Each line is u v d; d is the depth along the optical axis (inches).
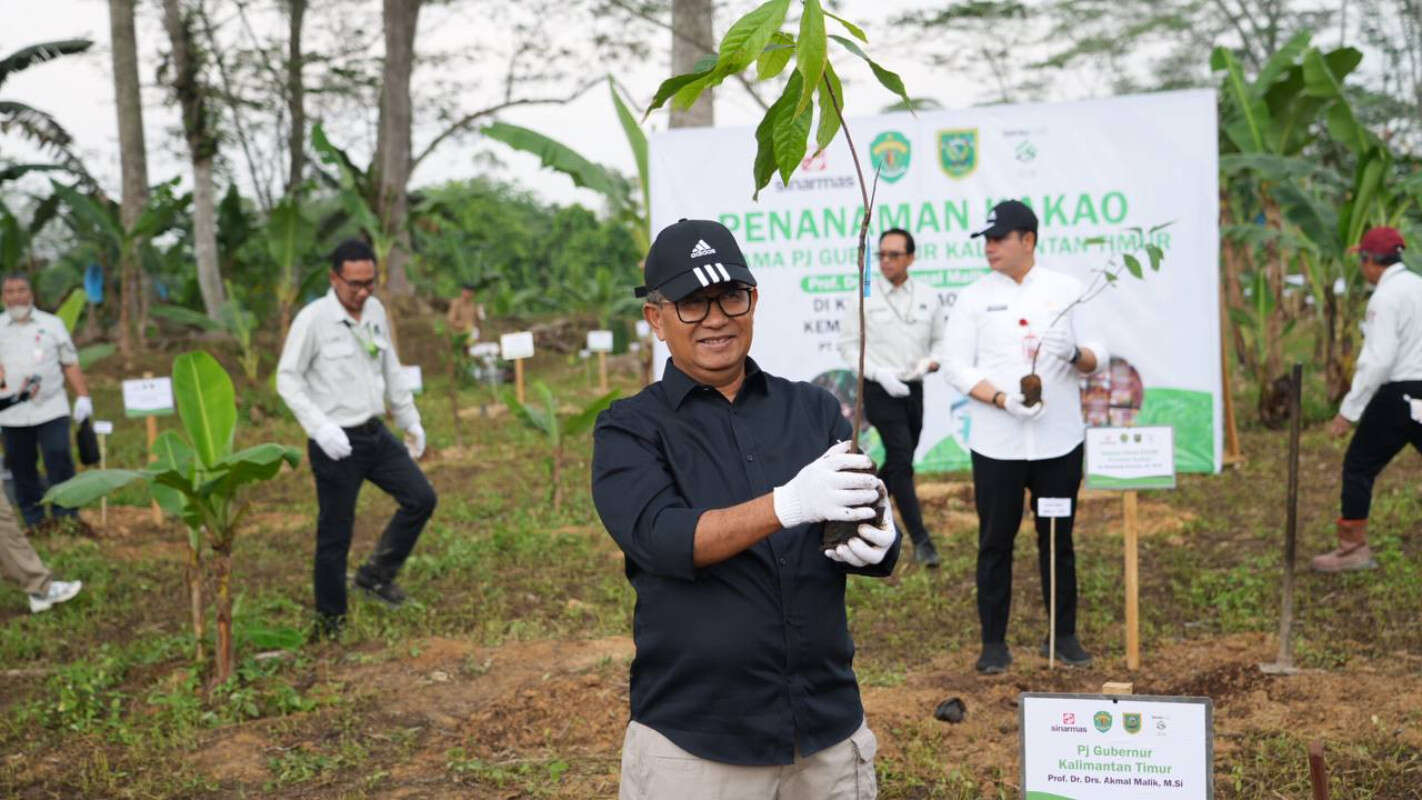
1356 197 419.5
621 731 194.5
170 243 1032.8
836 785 94.3
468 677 225.9
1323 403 476.1
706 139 382.0
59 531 360.5
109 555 341.4
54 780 183.0
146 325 881.5
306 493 450.6
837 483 80.9
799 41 71.8
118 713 211.9
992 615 213.2
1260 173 428.8
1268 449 419.2
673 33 489.7
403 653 238.4
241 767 186.2
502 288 1085.1
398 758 188.7
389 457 254.8
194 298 935.0
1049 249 370.9
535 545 328.2
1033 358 203.0
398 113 878.4
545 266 1792.6
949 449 385.4
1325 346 549.6
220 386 218.5
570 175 396.5
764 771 92.0
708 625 90.9
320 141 679.7
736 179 382.9
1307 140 465.7
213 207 855.7
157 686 223.0
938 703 199.8
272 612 275.4
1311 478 369.4
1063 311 203.8
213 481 209.0
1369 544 288.8
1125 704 108.7
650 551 87.5
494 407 671.1
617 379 832.9
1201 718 106.4
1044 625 245.6
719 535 84.7
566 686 211.5
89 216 761.0
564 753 188.1
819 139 78.4
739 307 92.2
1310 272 489.7
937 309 290.4
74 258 1008.2
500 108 544.1
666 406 95.0
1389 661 208.2
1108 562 293.6
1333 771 164.6
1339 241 428.8
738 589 91.0
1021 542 321.7
